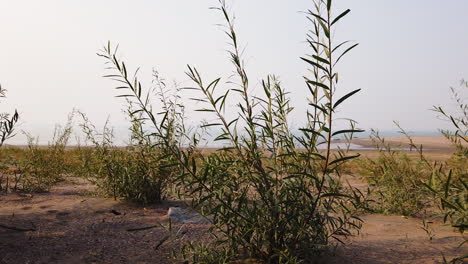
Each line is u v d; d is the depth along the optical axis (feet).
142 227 12.14
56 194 17.80
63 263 8.76
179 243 10.42
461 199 8.24
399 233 11.81
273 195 7.91
